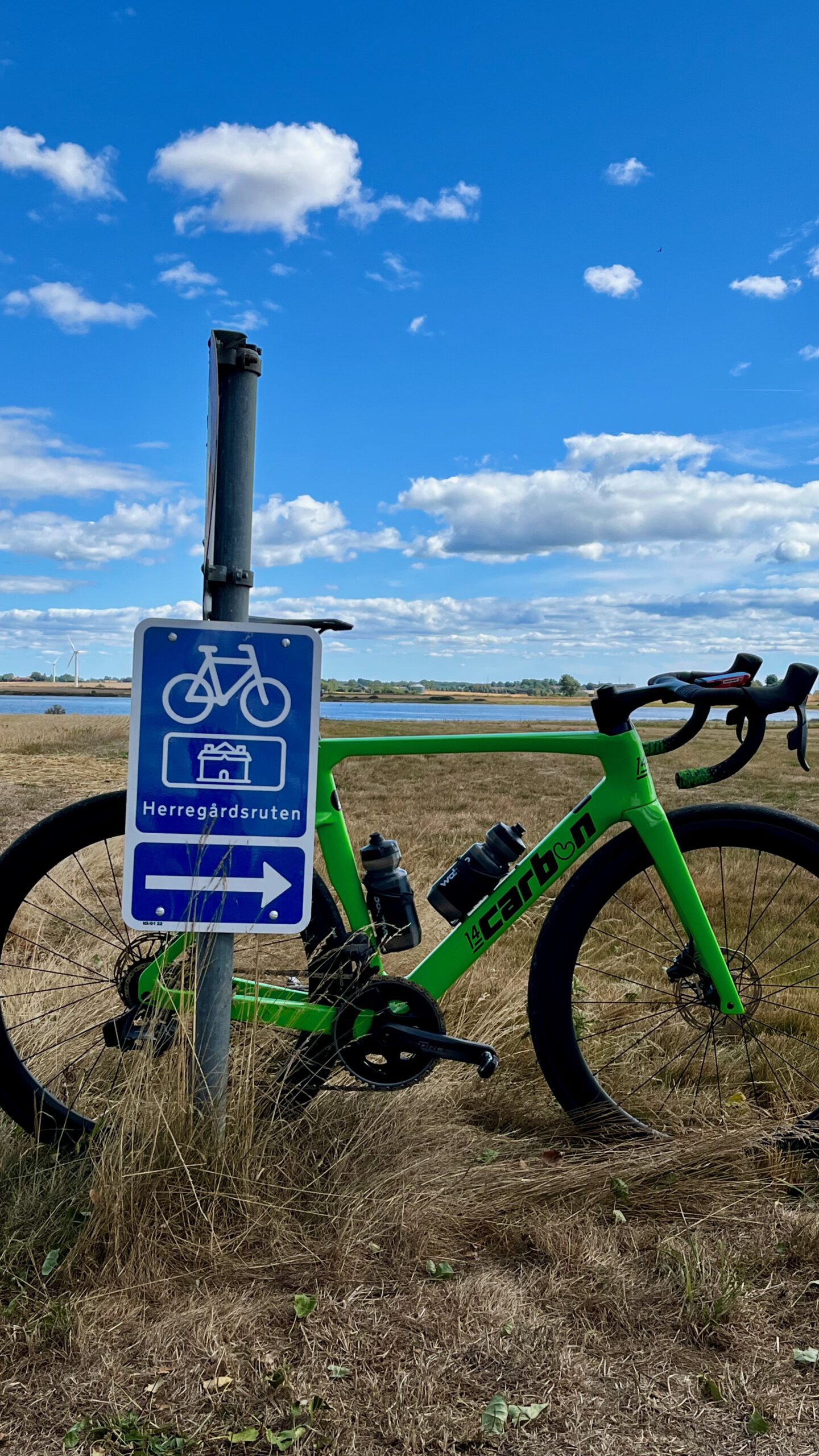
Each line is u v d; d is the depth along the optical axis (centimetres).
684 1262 176
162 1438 138
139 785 203
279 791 206
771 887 461
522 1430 141
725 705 223
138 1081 203
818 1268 183
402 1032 214
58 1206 192
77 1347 156
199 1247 179
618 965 369
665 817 236
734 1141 221
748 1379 152
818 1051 289
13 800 926
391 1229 188
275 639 205
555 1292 173
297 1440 138
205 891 205
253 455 208
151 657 203
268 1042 227
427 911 365
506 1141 232
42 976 299
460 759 1692
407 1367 153
